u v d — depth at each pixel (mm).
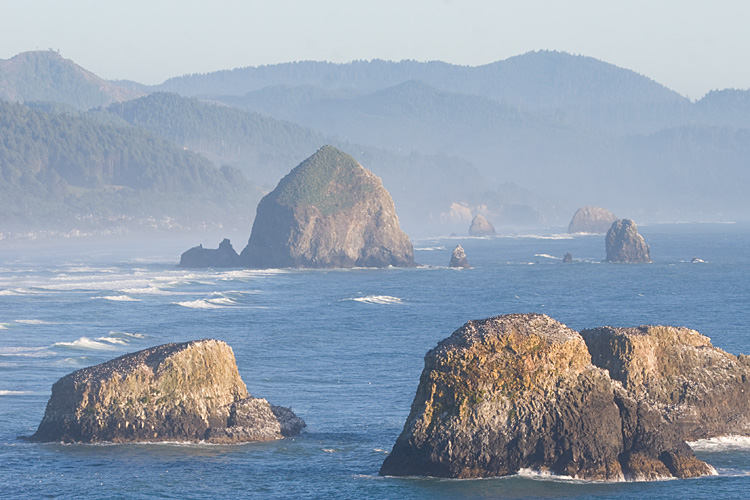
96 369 199125
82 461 179625
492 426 166875
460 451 166375
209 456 184250
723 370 196375
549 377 168625
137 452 185750
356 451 190750
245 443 195500
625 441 171750
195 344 199625
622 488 161125
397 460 171875
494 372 168125
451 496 156625
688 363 195500
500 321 175500
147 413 193875
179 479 169375
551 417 167125
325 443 197375
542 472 166250
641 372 191625
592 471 166375
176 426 194625
